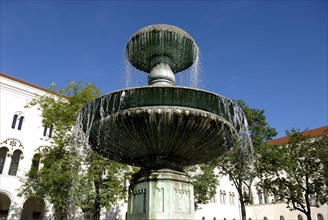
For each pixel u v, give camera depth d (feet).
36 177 64.85
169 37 21.72
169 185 17.66
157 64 22.62
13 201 88.89
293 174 73.10
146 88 16.26
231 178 74.28
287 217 135.03
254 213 147.43
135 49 22.84
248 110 70.69
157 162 19.02
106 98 17.20
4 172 90.58
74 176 53.98
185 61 24.08
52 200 55.88
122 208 105.40
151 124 16.62
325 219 122.62
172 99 16.44
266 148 69.97
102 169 56.59
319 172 72.08
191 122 16.56
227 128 18.47
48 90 67.77
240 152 59.00
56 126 61.41
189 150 18.88
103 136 18.89
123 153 20.44
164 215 16.70
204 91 16.55
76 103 61.77
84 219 88.63
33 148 98.48
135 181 19.15
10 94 98.43
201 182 74.84
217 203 140.15
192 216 17.90
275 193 74.59
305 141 75.66
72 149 55.36
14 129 96.37
